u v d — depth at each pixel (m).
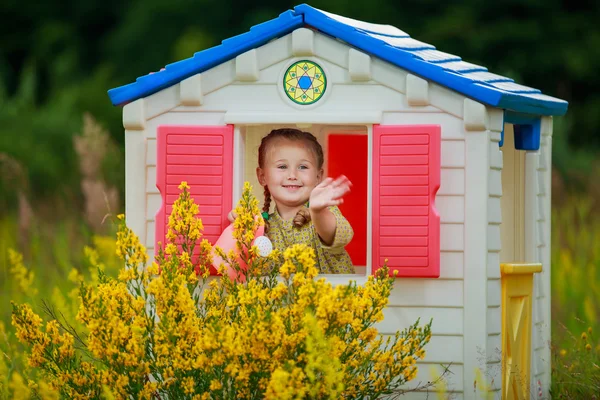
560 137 19.48
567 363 8.43
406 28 23.75
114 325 5.84
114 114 21.27
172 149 6.95
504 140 7.88
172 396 6.02
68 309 8.54
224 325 5.80
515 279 7.13
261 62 6.94
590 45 23.53
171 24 25.25
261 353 5.64
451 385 6.69
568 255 11.58
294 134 7.43
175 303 5.87
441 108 6.73
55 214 14.68
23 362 7.24
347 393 6.05
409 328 6.43
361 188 8.52
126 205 7.11
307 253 5.83
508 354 7.05
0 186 15.54
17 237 12.21
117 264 9.90
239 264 6.70
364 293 6.00
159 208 7.02
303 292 5.69
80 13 26.94
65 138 18.88
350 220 8.54
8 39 26.88
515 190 7.82
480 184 6.67
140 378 5.95
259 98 6.96
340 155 8.52
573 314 9.47
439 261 6.63
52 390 6.02
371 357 6.12
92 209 11.59
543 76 23.48
